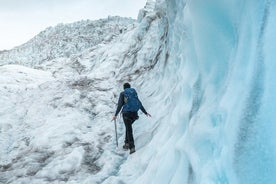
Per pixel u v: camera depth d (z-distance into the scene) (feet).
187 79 13.46
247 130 7.42
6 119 32.27
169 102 24.59
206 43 10.89
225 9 9.79
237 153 7.52
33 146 25.81
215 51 10.66
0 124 31.01
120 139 25.41
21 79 47.93
